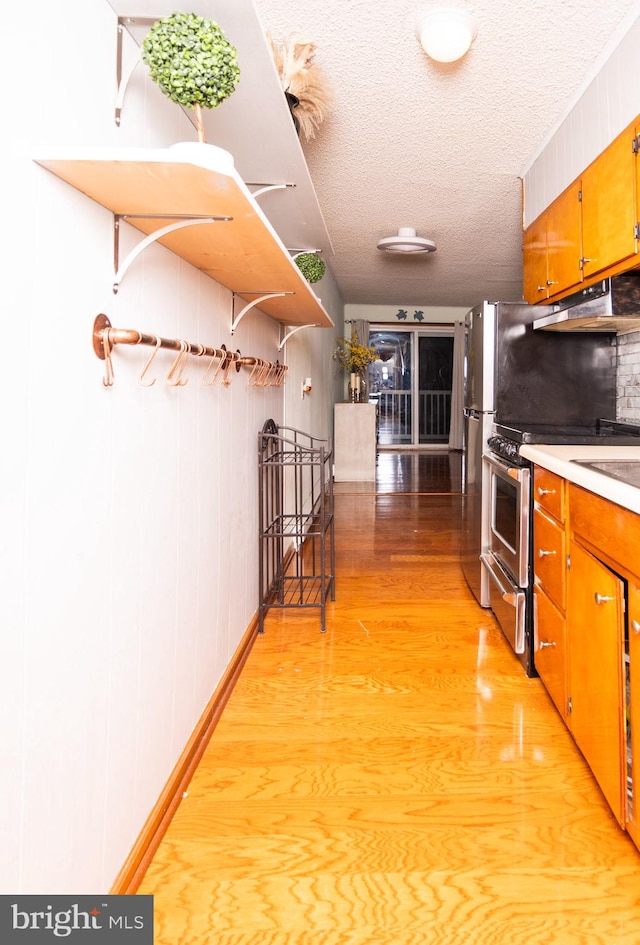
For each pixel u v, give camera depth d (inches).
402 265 222.4
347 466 269.6
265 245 55.8
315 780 63.0
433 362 389.4
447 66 83.1
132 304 48.3
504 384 113.6
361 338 355.3
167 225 47.0
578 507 63.7
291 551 141.3
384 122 100.3
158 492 54.9
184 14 41.1
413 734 71.6
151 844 51.8
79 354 38.8
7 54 30.5
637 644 48.3
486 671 88.0
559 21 73.2
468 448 128.8
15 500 31.6
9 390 30.9
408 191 135.9
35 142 33.4
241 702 79.4
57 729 36.4
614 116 79.8
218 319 76.4
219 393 78.0
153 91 52.6
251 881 49.4
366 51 79.0
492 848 53.1
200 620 69.4
